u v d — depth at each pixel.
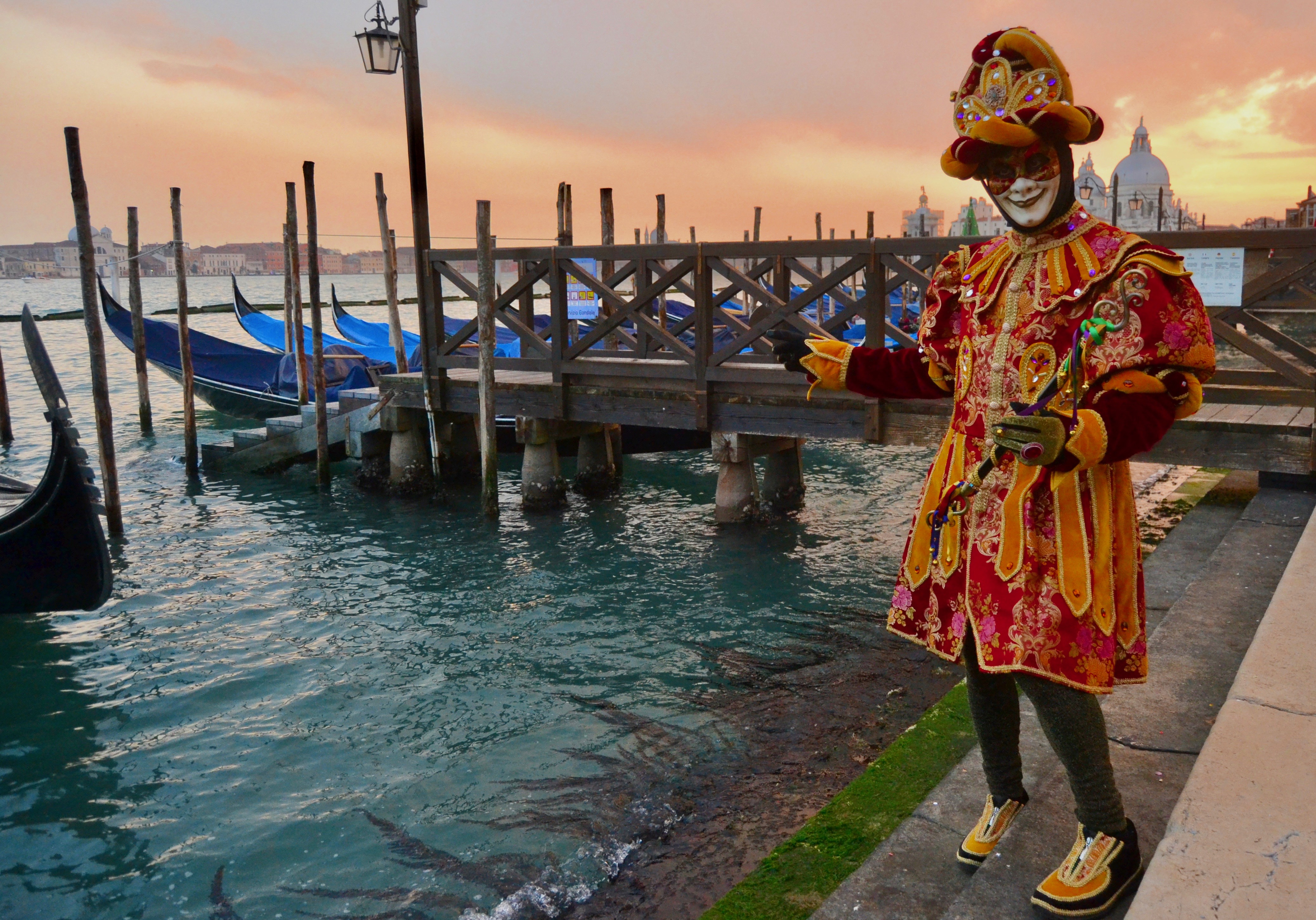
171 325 18.56
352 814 4.37
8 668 6.45
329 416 12.27
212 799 4.66
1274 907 1.27
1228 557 4.15
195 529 10.14
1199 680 2.88
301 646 6.69
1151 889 1.32
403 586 8.02
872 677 5.31
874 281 7.55
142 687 6.08
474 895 3.59
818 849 2.71
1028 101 1.73
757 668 5.76
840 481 11.83
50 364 6.50
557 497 10.89
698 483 12.14
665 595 7.56
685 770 4.36
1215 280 6.07
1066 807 2.22
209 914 3.75
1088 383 1.68
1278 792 1.51
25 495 8.56
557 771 4.55
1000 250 1.89
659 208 16.58
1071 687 1.72
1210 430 5.96
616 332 11.61
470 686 5.84
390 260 13.91
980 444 1.83
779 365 8.50
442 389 10.98
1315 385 5.98
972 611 1.80
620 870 3.55
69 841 4.34
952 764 3.06
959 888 2.07
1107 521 1.74
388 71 10.76
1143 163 101.56
